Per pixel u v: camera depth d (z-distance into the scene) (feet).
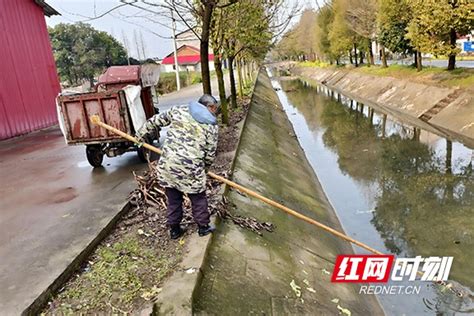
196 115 11.62
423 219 24.63
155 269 11.18
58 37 102.53
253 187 21.57
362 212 26.68
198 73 133.18
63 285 10.75
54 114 45.19
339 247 20.56
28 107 39.86
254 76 120.26
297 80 156.76
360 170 36.19
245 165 24.85
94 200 16.93
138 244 12.85
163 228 13.94
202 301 10.18
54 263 11.43
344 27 101.45
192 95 66.33
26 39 40.68
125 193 17.53
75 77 103.09
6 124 36.09
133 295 9.99
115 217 14.74
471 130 43.06
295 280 13.75
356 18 85.92
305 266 15.60
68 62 103.35
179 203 12.69
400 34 67.21
